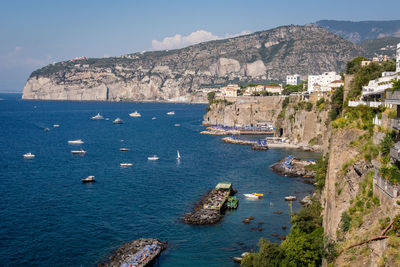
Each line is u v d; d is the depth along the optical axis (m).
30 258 88.75
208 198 128.88
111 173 171.00
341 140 68.88
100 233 102.38
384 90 66.00
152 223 109.25
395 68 111.62
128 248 92.25
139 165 188.62
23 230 103.94
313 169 162.12
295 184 148.75
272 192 138.38
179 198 132.25
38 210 119.81
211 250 92.75
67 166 186.50
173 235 101.19
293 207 121.50
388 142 51.91
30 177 163.38
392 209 45.62
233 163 191.38
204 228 105.44
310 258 72.88
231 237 99.62
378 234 47.00
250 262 78.00
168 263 86.75
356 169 58.91
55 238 99.12
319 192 110.25
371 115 63.91
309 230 82.12
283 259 76.06
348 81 107.56
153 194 137.25
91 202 127.88
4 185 149.62
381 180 49.28
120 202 127.94
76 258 88.88
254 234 101.06
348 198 60.19
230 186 139.50
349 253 51.09
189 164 190.12
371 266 46.00
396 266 40.50
